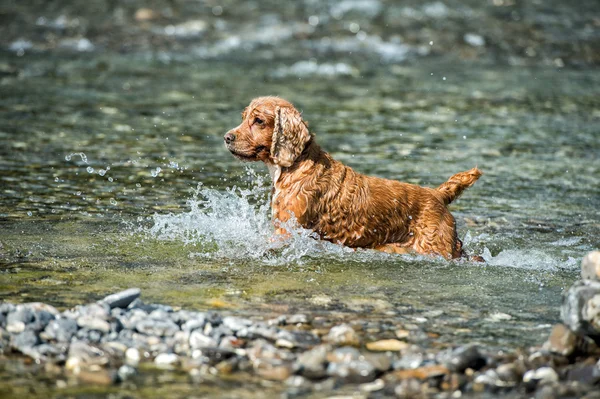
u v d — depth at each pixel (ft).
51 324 25.38
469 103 72.84
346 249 35.70
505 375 23.38
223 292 29.94
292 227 35.45
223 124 62.80
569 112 69.72
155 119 63.62
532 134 61.67
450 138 59.98
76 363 23.56
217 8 106.22
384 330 26.73
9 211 39.75
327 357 24.20
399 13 105.70
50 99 69.00
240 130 35.91
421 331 26.73
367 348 25.27
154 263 33.14
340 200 35.60
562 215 42.98
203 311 27.86
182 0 108.06
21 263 32.35
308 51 94.22
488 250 37.04
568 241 38.60
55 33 94.63
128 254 34.14
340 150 55.67
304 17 104.27
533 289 31.48
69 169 48.60
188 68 85.30
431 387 22.97
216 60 89.45
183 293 29.68
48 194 43.16
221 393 22.20
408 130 62.39
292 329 26.61
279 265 33.45
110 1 106.11
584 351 25.02
